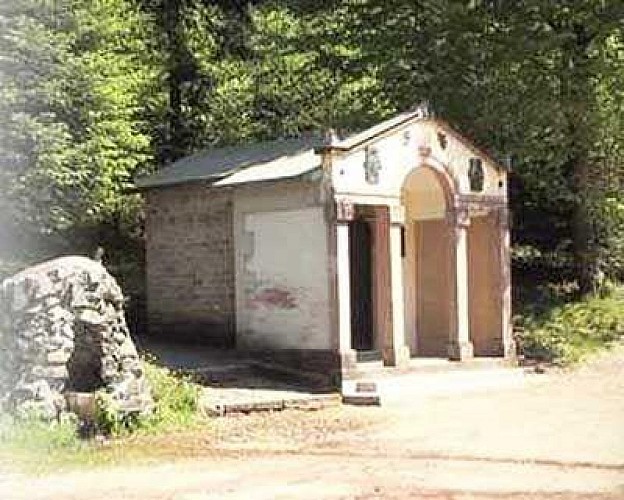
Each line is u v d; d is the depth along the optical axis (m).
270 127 36.56
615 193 29.33
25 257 25.88
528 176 30.41
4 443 14.98
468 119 29.14
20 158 23.59
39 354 16.45
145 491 12.37
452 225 25.00
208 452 15.20
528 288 31.83
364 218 25.66
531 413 18.72
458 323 24.80
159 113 35.50
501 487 12.29
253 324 24.28
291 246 23.36
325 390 21.34
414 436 16.56
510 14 28.50
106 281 17.25
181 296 26.67
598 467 13.58
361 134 22.92
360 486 12.42
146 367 20.03
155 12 35.12
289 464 14.11
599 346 26.69
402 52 30.84
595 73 27.75
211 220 25.69
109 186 27.20
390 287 23.28
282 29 34.78
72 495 12.22
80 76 25.03
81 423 16.47
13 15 24.31
